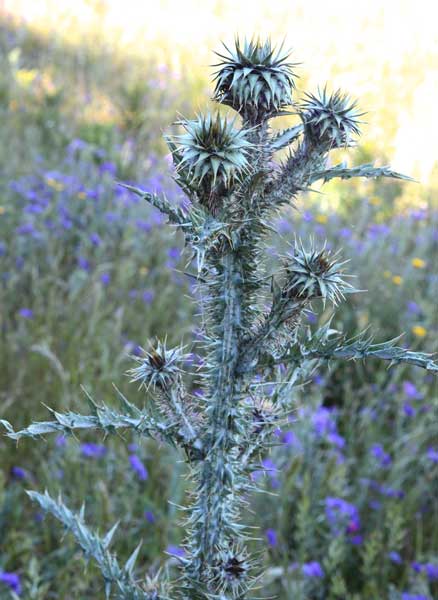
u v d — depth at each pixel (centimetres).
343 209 639
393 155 510
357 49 534
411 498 359
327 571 306
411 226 626
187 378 396
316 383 423
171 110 805
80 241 549
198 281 159
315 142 156
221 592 162
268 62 147
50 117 773
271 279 153
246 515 341
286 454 363
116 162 678
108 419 160
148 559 326
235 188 143
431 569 319
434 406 402
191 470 166
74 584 308
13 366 412
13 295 477
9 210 559
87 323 450
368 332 465
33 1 1130
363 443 401
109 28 1051
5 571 313
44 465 338
